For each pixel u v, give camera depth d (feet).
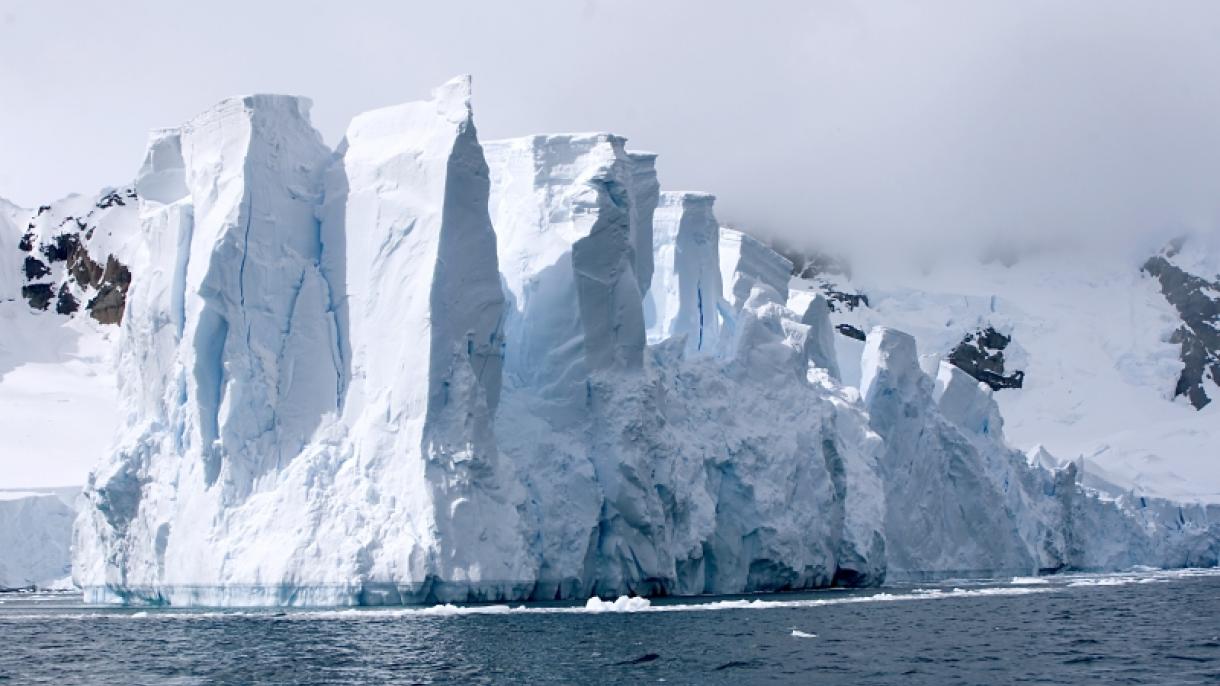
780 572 261.03
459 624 182.39
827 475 271.28
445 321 210.38
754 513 257.34
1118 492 480.23
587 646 162.50
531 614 197.57
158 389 222.48
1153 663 158.92
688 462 245.24
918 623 199.52
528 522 219.20
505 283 245.86
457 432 207.62
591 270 235.20
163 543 215.10
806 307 328.70
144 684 138.00
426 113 223.51
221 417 210.18
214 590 206.49
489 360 217.77
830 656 159.74
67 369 472.44
